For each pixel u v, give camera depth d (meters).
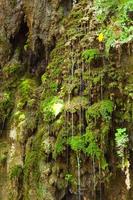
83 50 5.64
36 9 7.29
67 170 5.21
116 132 5.09
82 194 5.07
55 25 6.86
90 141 5.08
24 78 7.57
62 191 5.21
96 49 5.50
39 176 5.46
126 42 5.33
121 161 4.98
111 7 5.69
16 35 8.01
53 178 5.27
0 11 8.22
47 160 5.41
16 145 6.50
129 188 4.91
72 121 5.29
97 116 5.12
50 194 5.26
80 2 6.33
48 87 5.97
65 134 5.28
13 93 7.59
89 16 5.93
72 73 5.63
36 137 5.82
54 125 5.45
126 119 5.09
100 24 5.69
